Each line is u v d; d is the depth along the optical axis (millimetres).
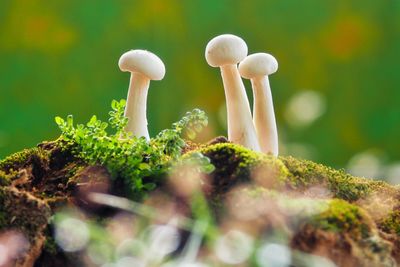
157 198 309
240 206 294
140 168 313
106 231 302
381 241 294
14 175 325
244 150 314
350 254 290
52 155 336
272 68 349
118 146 321
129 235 298
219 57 339
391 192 335
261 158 310
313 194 319
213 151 315
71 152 334
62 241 296
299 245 288
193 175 307
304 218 289
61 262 300
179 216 302
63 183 325
